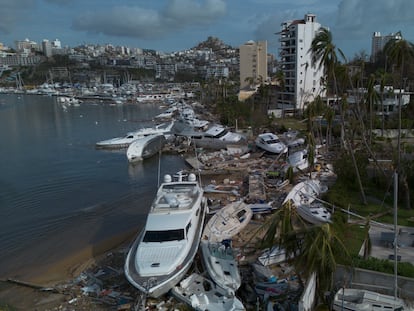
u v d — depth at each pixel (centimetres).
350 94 6053
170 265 1953
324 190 3394
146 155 5528
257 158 5109
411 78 6925
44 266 2498
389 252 2184
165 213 2334
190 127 6812
